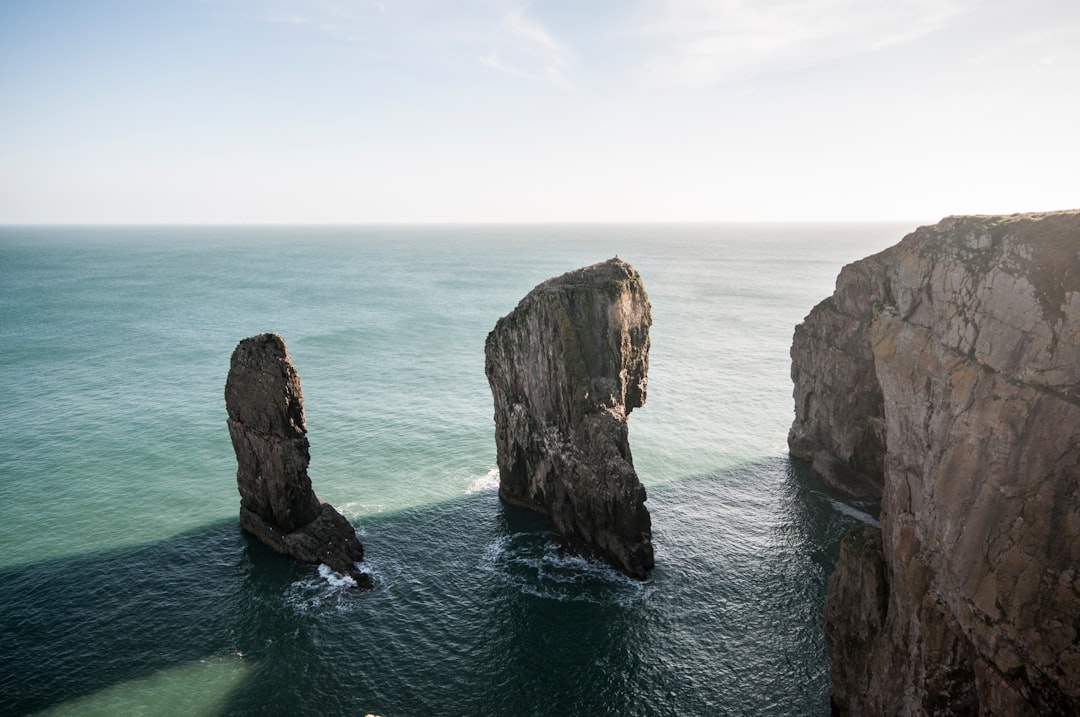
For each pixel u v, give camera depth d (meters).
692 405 85.88
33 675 36.72
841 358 61.09
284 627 41.09
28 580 45.88
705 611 42.72
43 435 72.75
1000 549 21.36
